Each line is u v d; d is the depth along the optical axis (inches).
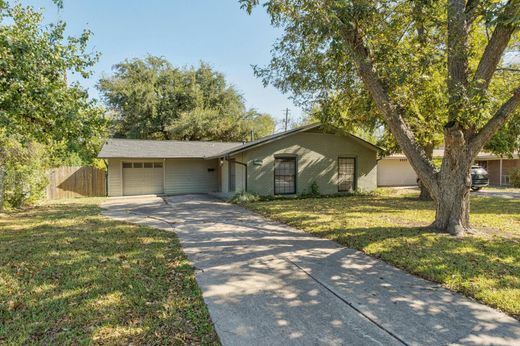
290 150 534.3
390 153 562.9
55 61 238.2
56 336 100.7
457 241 209.5
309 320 113.9
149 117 1053.2
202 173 687.7
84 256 185.8
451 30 218.4
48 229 266.2
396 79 239.6
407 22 248.5
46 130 258.2
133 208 427.2
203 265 176.7
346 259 186.9
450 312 119.1
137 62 1072.2
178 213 377.7
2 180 390.6
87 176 634.2
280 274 162.4
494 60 210.7
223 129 1039.6
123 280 149.3
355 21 224.1
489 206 386.6
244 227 286.4
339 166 581.6
